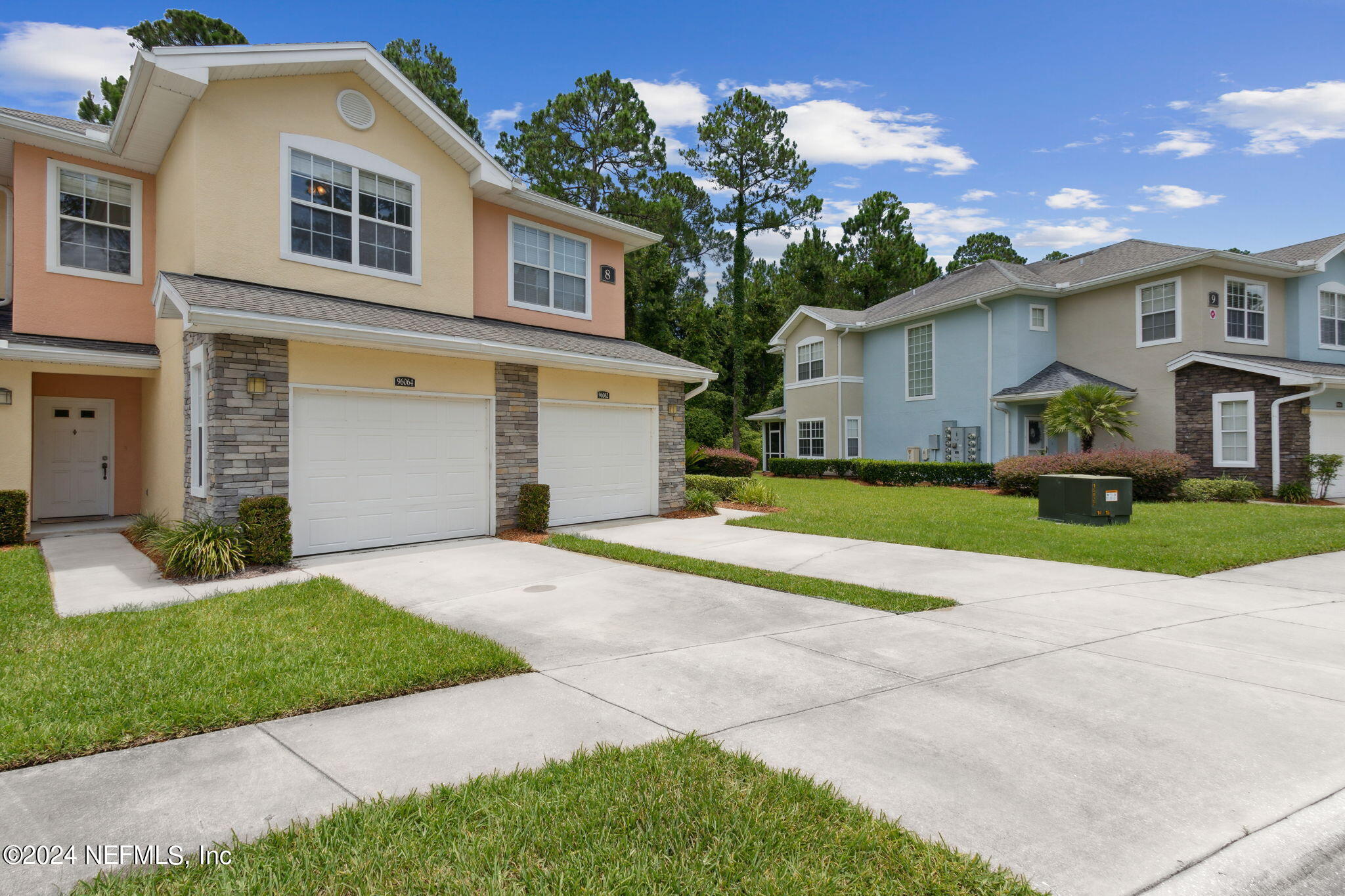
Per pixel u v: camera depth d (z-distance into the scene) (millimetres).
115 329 11109
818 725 3658
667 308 29109
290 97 9789
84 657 4590
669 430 13578
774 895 2254
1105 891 2303
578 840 2578
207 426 8086
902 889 2293
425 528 9906
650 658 4805
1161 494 15500
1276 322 18297
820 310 26859
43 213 10516
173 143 10117
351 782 3045
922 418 23062
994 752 3348
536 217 13383
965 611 6090
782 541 10086
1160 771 3168
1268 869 2438
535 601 6547
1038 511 13016
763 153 34219
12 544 9609
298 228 9875
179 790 2959
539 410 11336
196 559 7359
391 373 9414
